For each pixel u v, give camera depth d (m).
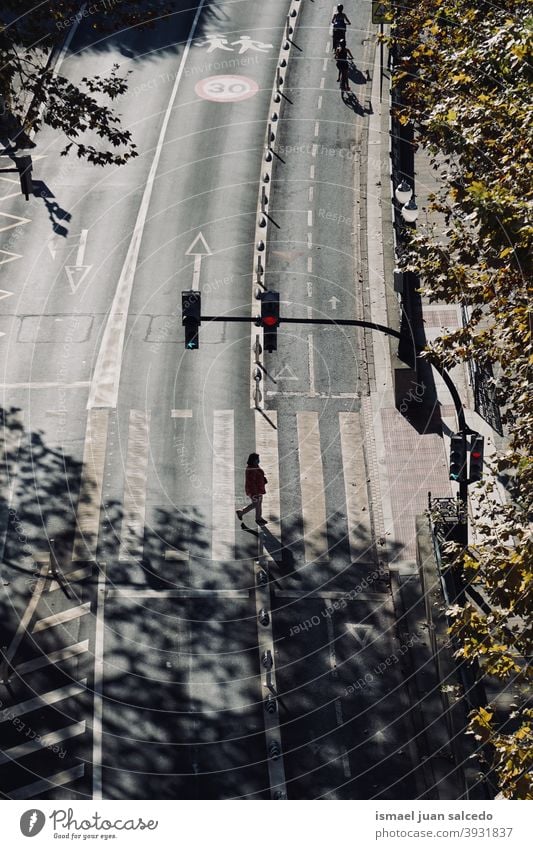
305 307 39.88
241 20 55.69
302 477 34.09
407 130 45.84
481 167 27.59
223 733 27.12
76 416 35.59
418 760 26.59
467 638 22.00
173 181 45.53
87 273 40.97
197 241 42.53
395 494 33.69
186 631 29.56
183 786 25.88
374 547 32.16
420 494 33.69
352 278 41.16
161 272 41.06
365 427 35.72
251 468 31.66
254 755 26.69
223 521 32.66
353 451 34.97
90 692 27.84
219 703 27.80
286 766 26.45
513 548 22.42
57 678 28.14
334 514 33.06
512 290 26.78
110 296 40.03
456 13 32.19
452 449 28.97
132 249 42.09
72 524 32.31
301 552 31.89
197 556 31.59
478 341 25.31
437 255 27.48
